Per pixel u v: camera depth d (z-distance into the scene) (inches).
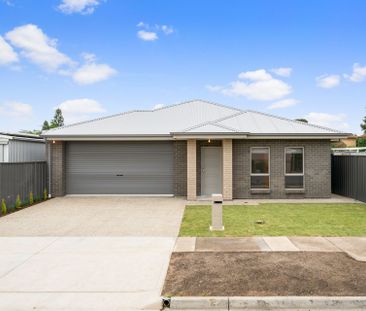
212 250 285.4
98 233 352.5
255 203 541.6
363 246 291.9
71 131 629.9
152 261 260.5
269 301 192.9
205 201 571.8
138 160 652.1
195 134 555.5
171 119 704.4
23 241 322.0
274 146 589.9
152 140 636.1
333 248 286.5
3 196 487.5
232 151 585.9
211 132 554.9
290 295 198.5
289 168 594.2
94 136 608.7
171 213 463.2
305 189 589.3
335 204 526.6
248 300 193.5
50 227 382.3
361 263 249.9
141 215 450.6
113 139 614.2
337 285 211.8
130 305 193.5
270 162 589.9
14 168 519.5
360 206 505.7
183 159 634.8
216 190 624.4
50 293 208.2
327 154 590.9
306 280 219.6
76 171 654.5
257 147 590.6
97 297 202.5
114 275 233.8
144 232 354.3
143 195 649.0
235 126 609.6
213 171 623.5
